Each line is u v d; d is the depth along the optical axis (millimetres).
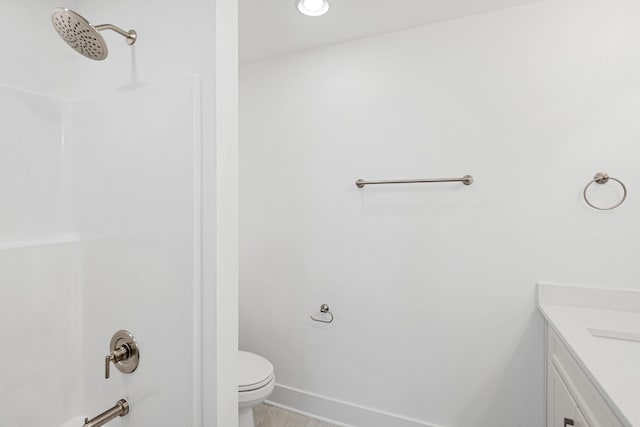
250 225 2166
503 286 1587
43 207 1024
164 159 862
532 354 1543
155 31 896
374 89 1829
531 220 1536
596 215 1438
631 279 1392
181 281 836
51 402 1007
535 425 1539
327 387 1960
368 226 1853
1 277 895
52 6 1040
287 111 2049
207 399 822
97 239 1019
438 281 1707
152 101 884
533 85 1525
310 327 2002
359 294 1876
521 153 1549
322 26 1725
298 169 2023
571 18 1467
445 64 1681
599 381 846
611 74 1410
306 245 2008
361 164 1863
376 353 1839
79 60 1072
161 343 875
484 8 1566
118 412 934
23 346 941
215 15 808
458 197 1663
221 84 825
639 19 1378
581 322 1276
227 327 845
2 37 930
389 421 1794
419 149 1734
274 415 2002
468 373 1655
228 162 848
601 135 1424
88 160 1036
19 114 968
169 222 856
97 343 1031
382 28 1745
